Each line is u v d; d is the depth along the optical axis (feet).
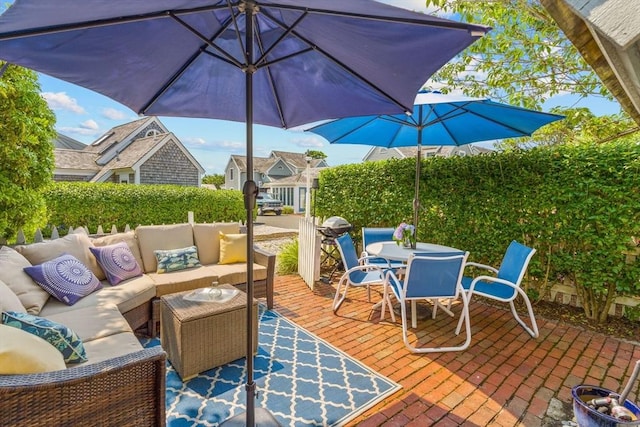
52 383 4.31
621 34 2.60
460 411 7.30
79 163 44.47
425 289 10.09
